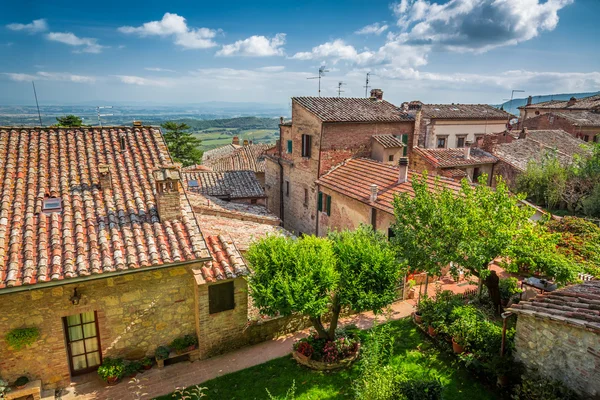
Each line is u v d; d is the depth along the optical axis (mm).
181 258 9977
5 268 8625
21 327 9414
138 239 10164
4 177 11195
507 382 9828
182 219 11328
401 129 25516
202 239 10727
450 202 12000
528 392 8836
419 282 16266
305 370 11102
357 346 11680
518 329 9828
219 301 11477
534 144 32688
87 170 12305
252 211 21312
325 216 22766
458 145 35719
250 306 13117
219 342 11805
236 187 25594
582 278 14039
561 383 8680
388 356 11430
